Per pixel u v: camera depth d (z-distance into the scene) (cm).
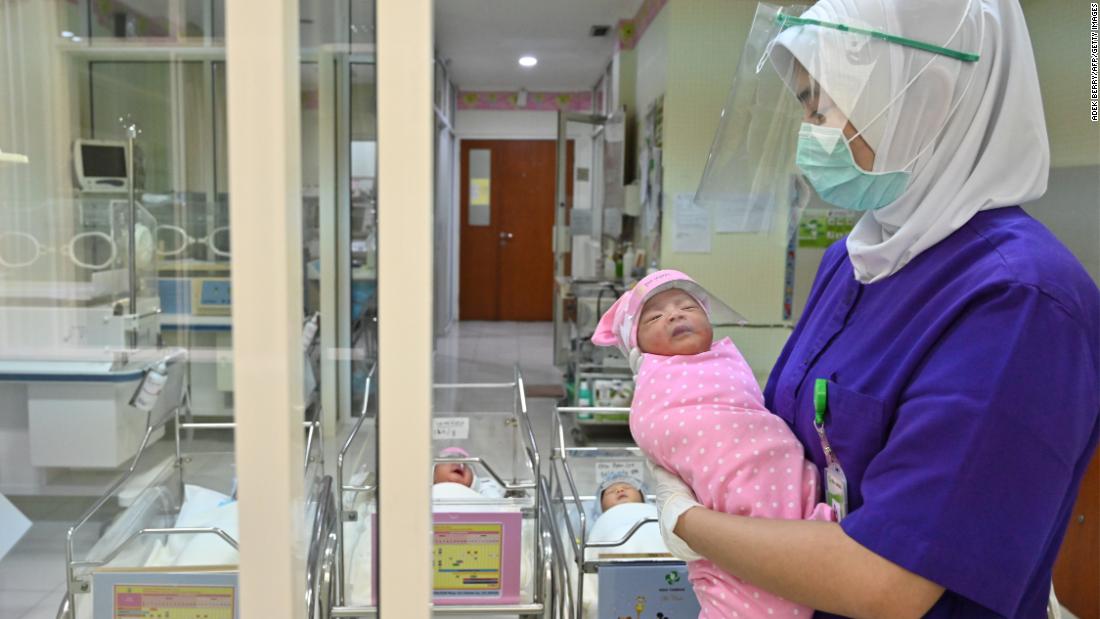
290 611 38
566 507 141
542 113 802
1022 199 75
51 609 107
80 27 165
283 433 36
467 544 123
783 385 94
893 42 74
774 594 73
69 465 133
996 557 62
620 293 418
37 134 173
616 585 116
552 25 542
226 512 81
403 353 35
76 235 159
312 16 43
